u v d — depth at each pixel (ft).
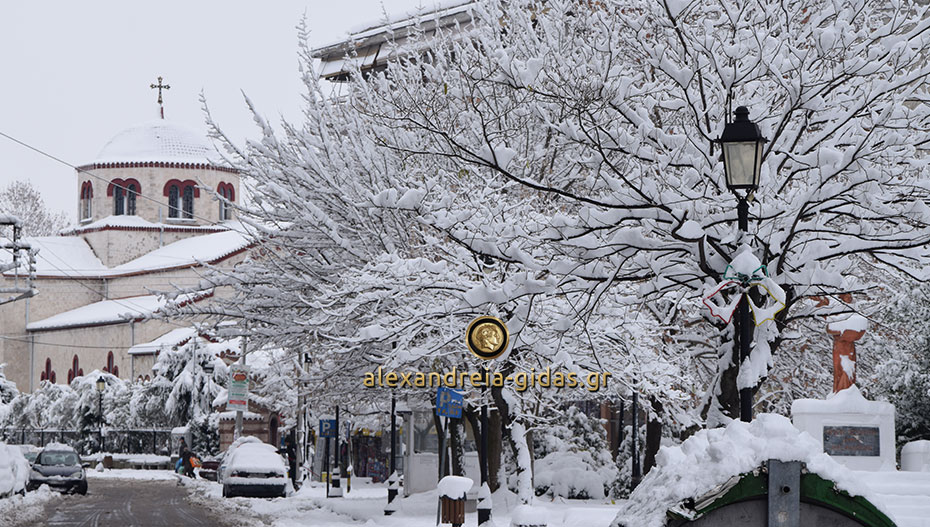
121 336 311.88
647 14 56.18
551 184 80.28
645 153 53.36
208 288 94.43
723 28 62.03
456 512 73.20
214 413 233.14
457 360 85.92
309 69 93.04
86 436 255.29
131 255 342.03
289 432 205.16
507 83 54.70
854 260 59.88
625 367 74.84
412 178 73.97
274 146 89.76
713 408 56.44
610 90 54.24
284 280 91.86
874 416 54.44
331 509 107.86
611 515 64.90
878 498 25.35
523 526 63.87
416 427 107.45
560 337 61.16
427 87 88.58
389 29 92.79
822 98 51.67
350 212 86.28
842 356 56.70
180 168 344.90
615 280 55.98
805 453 25.21
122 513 99.50
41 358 335.88
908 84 54.44
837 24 51.11
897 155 52.16
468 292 56.29
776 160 53.26
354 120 85.46
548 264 54.70
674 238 52.90
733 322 53.98
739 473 25.21
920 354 79.15
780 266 51.60
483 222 56.44
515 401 77.61
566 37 73.61
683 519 25.13
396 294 68.18
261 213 91.56
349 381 99.81
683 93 57.77
